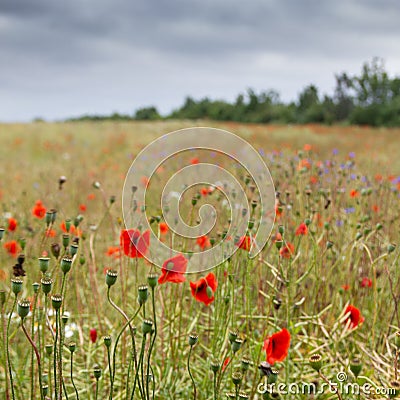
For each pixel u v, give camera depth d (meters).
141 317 3.16
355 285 3.53
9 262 3.55
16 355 2.76
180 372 2.81
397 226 4.01
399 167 7.36
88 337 3.13
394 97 49.91
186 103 56.22
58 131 18.48
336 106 50.81
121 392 2.56
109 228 4.62
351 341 3.16
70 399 2.63
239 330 2.83
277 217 3.50
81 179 6.71
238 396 1.87
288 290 2.81
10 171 8.52
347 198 4.54
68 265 1.82
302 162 4.34
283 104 52.91
